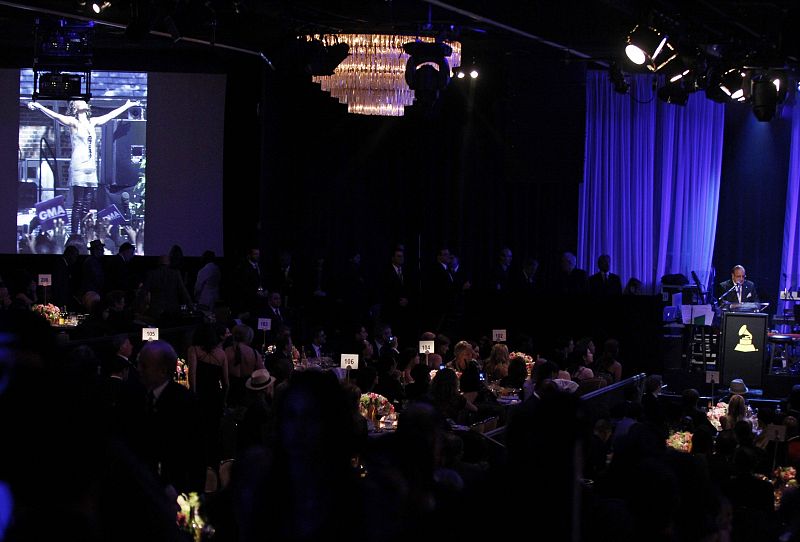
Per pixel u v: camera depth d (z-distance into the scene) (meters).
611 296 15.11
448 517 2.24
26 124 17.59
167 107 17.69
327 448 2.74
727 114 18.38
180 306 14.20
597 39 12.59
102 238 17.70
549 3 11.95
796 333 16.45
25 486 1.90
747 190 18.27
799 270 17.88
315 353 13.50
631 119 18.08
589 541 3.30
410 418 3.52
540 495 2.24
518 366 11.38
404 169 18.02
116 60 17.55
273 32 13.08
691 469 3.82
